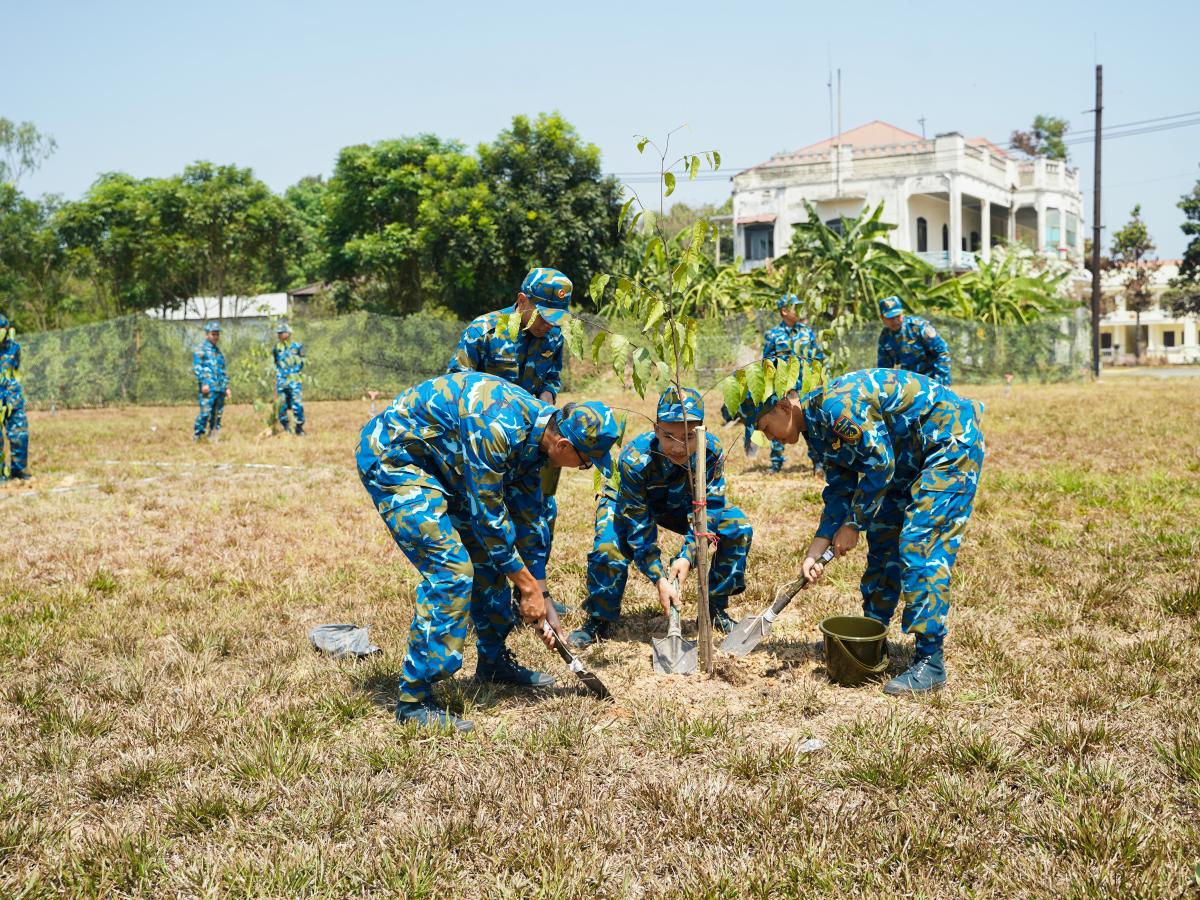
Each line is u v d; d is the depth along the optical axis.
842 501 4.60
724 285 27.84
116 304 41.34
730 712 4.23
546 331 5.09
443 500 4.05
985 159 47.97
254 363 23.88
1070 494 9.09
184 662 4.93
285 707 4.30
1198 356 66.62
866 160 46.03
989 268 33.47
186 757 3.84
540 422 3.88
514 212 32.28
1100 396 23.36
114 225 39.03
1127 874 2.86
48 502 9.90
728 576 5.39
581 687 4.61
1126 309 67.62
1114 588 5.76
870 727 3.93
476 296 34.31
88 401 26.33
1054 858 2.98
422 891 2.91
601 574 5.26
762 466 11.70
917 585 4.32
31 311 40.81
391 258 35.50
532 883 2.95
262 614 5.86
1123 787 3.35
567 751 3.84
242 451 14.27
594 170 33.50
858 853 3.05
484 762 3.78
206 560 7.32
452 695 4.50
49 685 4.67
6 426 11.34
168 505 9.63
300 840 3.23
